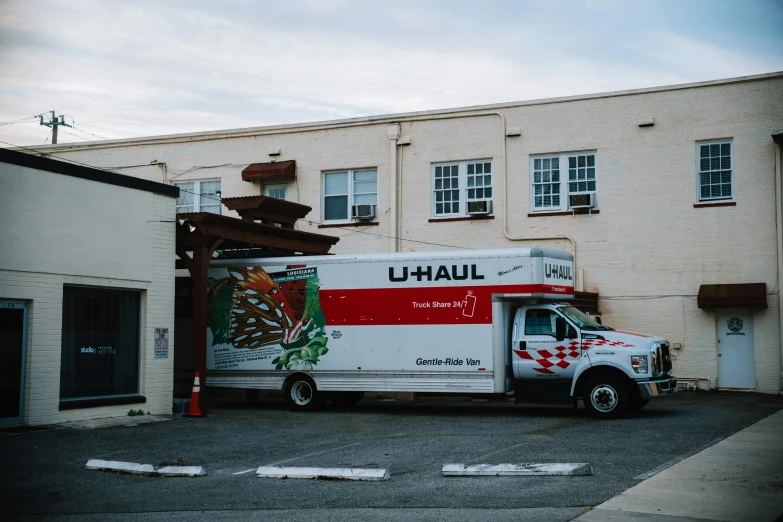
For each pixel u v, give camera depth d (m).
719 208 22.89
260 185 28.33
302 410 18.84
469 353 17.38
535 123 25.14
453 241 25.83
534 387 17.06
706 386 22.66
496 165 25.55
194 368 18.70
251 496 9.66
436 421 16.77
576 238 24.38
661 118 23.69
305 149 27.88
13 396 14.73
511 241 25.14
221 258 20.27
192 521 8.50
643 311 23.48
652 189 23.67
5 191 14.48
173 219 18.22
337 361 18.47
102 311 16.69
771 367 22.05
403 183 26.55
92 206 16.19
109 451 12.95
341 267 18.62
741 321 22.59
